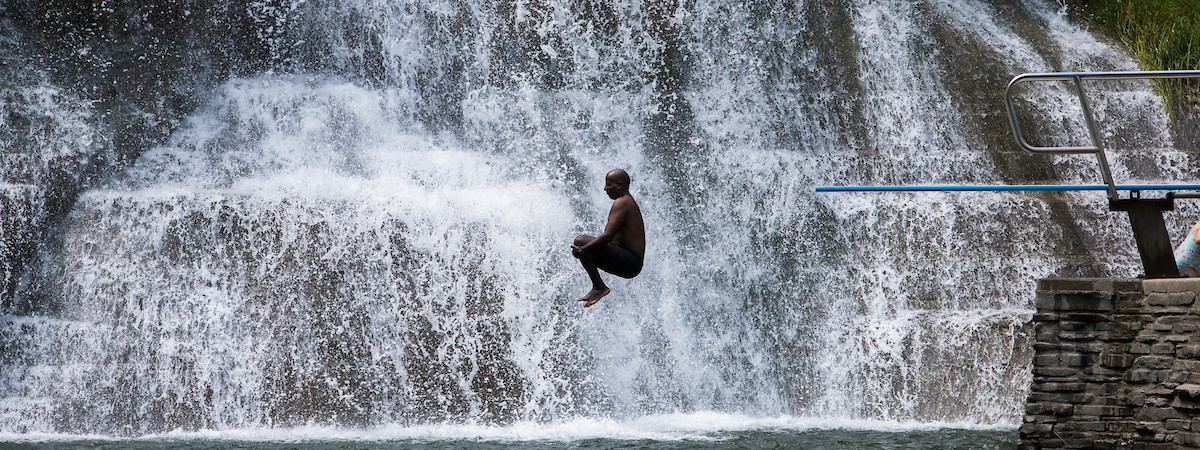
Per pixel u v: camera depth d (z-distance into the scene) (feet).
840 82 57.21
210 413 41.32
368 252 43.04
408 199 44.62
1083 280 25.61
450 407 41.86
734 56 57.41
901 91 56.95
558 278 45.09
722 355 47.09
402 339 42.19
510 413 42.27
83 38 53.88
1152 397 24.56
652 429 41.34
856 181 51.85
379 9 57.26
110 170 50.47
